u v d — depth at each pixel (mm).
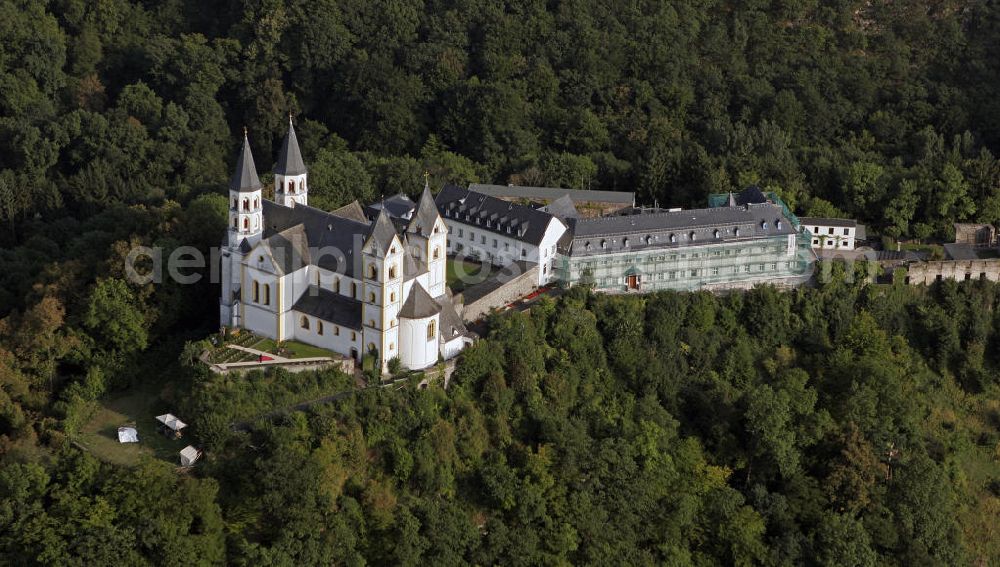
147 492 189250
